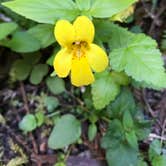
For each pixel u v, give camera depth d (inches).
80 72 3.6
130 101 4.2
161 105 4.6
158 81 3.7
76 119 4.4
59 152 4.4
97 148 4.4
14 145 4.4
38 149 4.4
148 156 4.2
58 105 4.6
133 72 3.8
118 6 3.8
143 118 4.4
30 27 4.6
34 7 3.8
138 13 5.1
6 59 4.8
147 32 5.0
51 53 4.7
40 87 4.8
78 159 4.3
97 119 4.4
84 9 3.9
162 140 4.4
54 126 4.4
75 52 3.7
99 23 4.1
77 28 3.5
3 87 4.8
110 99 4.1
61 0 3.8
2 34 4.1
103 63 3.6
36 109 4.6
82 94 4.6
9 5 3.8
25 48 4.2
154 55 3.9
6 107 4.7
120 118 4.2
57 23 3.5
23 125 4.4
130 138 4.0
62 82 4.6
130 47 3.9
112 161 4.0
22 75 4.7
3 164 4.3
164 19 5.1
